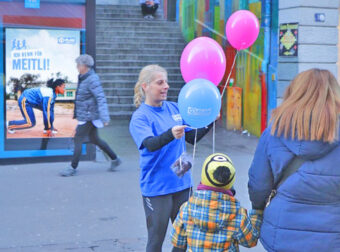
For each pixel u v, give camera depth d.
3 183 7.82
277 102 10.66
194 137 4.01
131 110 14.33
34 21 8.84
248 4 11.73
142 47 16.08
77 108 8.23
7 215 6.33
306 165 2.83
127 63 15.48
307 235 2.81
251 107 11.70
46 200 6.98
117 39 16.14
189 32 15.80
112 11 17.36
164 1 17.64
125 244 5.42
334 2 10.23
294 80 3.00
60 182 7.90
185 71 4.04
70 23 8.99
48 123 9.08
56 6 8.91
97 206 6.73
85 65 8.09
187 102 3.47
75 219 6.21
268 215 2.94
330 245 2.78
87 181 7.98
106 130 12.57
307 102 2.84
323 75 2.92
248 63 11.77
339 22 10.32
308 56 10.20
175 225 3.29
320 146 2.78
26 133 9.01
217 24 13.52
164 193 3.84
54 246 5.34
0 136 8.92
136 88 3.98
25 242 5.44
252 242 3.17
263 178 2.99
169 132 3.53
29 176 8.25
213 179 3.10
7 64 8.81
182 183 3.90
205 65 3.95
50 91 9.01
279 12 10.57
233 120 12.45
